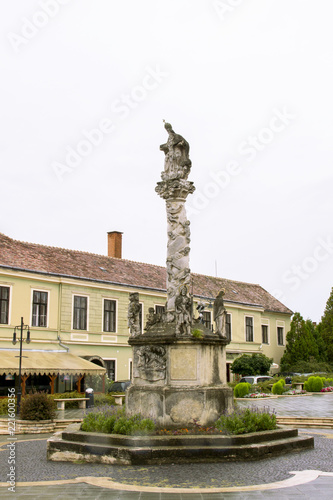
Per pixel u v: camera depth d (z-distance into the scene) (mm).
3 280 33562
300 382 43531
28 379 34312
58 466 12453
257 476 10914
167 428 14289
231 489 9883
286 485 10156
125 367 40500
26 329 32062
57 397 31391
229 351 50188
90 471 11719
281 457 12977
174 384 14656
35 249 38906
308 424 21688
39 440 18156
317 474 11070
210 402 14539
